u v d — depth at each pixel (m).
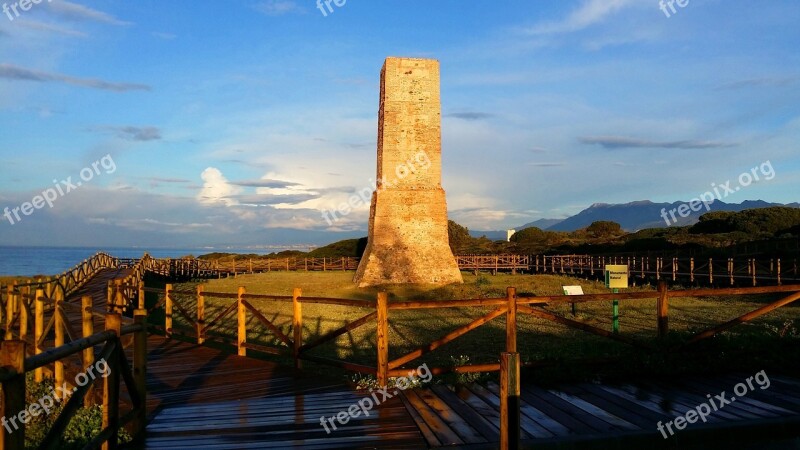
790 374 7.86
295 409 6.64
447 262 29.66
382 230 29.42
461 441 5.34
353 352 12.76
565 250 50.84
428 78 30.05
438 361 11.21
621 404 6.48
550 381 7.50
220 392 7.61
